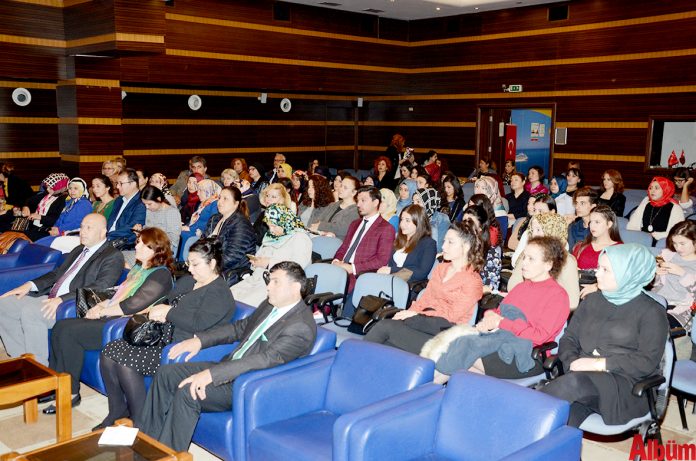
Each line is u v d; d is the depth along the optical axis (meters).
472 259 3.91
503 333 3.38
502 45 12.34
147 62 10.38
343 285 4.64
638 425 3.12
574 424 2.96
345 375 3.13
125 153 12.09
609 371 3.04
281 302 3.40
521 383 3.36
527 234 4.61
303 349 3.29
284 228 4.96
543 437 2.40
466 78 12.95
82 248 4.98
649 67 10.51
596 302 3.29
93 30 8.90
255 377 3.08
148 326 3.73
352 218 6.24
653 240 5.75
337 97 14.63
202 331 3.74
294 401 3.12
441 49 13.24
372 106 14.78
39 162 11.07
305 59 12.23
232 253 5.35
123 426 3.05
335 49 12.62
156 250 4.29
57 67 9.52
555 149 11.83
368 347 3.11
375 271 5.01
